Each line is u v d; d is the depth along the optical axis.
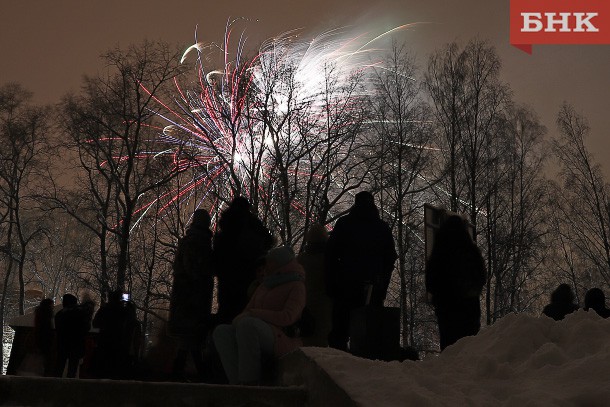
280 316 6.85
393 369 5.05
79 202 44.69
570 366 4.82
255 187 36.88
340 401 4.81
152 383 5.04
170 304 9.53
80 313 14.55
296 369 5.52
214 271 9.05
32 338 15.65
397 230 41.91
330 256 9.23
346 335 9.28
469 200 44.34
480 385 4.91
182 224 38.31
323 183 39.62
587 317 5.46
